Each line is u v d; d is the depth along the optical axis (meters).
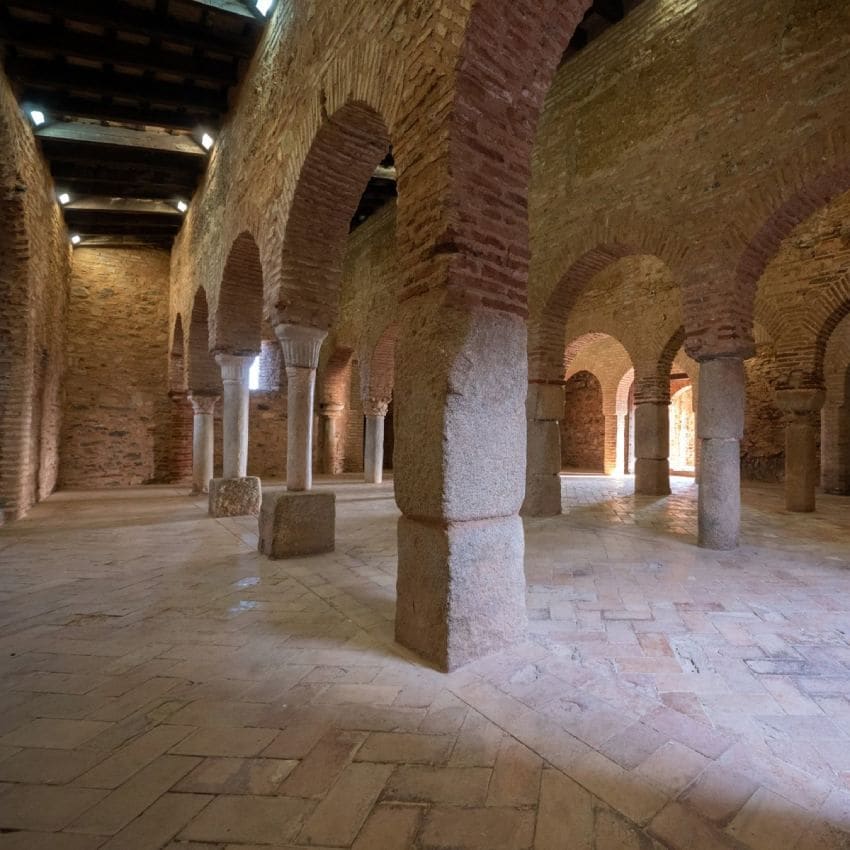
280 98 5.71
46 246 8.95
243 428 7.91
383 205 12.68
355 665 2.60
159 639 2.96
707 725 2.22
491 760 1.84
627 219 6.63
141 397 12.84
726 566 4.87
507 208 2.86
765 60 5.32
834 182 4.94
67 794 1.66
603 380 16.83
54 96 7.55
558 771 1.79
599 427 19.47
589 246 7.11
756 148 5.35
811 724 2.23
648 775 1.77
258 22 6.39
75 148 8.70
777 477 13.25
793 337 8.32
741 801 1.65
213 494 7.61
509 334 2.80
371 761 1.84
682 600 3.87
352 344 14.51
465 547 2.61
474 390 2.62
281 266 5.32
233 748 1.91
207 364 10.20
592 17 7.35
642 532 6.56
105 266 12.54
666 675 2.68
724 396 5.59
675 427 19.48
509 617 2.80
